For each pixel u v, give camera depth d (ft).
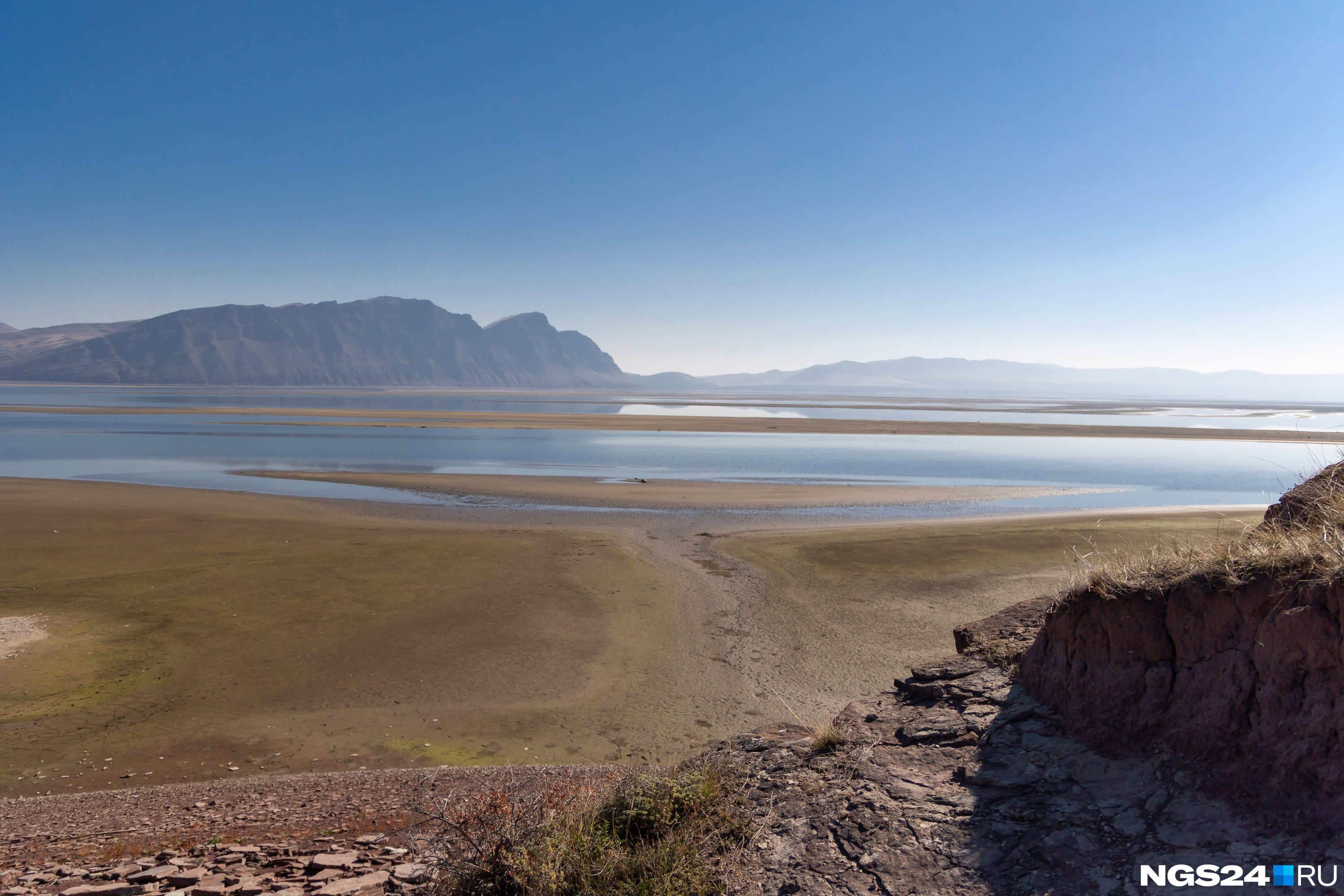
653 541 86.89
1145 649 14.89
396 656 51.49
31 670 48.37
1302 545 13.48
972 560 75.77
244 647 52.60
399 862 19.94
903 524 97.50
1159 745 13.93
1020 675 18.37
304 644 53.26
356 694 45.70
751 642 54.65
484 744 39.70
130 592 64.28
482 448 200.34
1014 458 183.73
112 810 29.84
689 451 198.49
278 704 44.37
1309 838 10.91
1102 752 14.60
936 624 57.77
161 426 270.26
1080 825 12.91
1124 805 13.05
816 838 14.67
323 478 137.69
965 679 19.22
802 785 16.80
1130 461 179.52
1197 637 14.08
